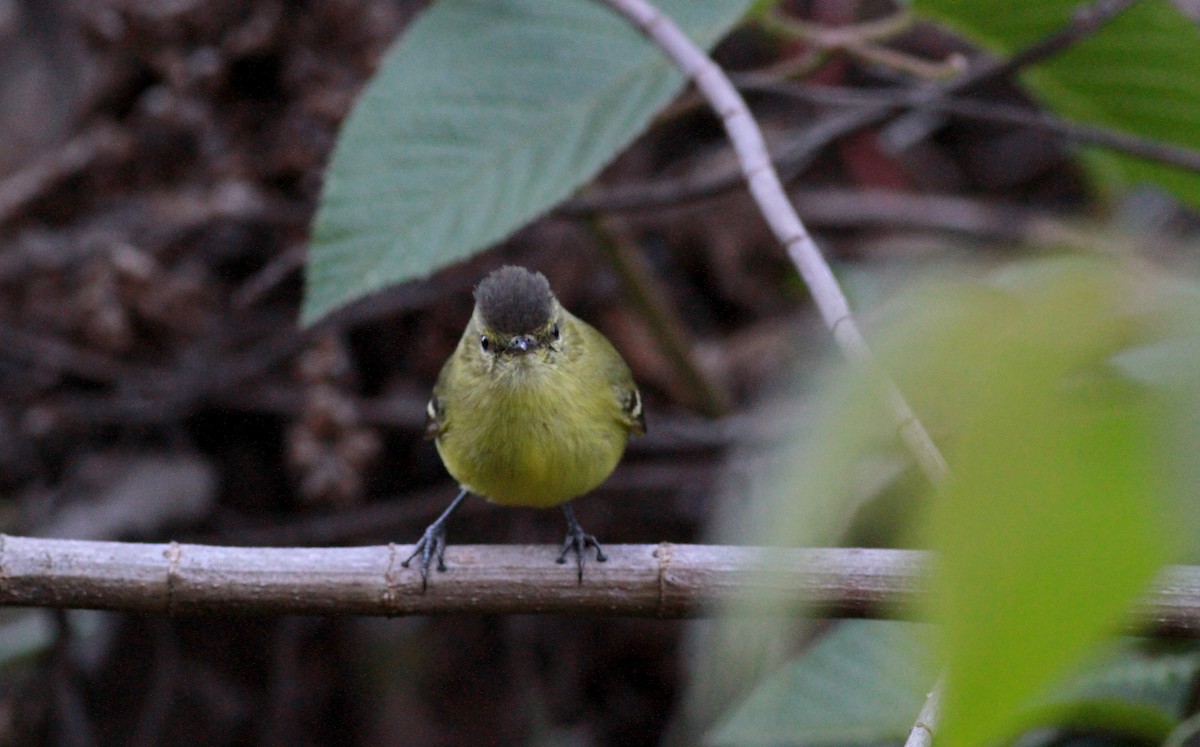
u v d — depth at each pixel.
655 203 10.92
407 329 12.68
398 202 8.77
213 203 11.27
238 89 11.21
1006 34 10.59
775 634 4.22
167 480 12.27
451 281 12.35
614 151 8.75
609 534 12.80
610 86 9.09
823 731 7.70
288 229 11.81
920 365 1.32
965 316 1.33
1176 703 7.12
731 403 12.74
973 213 13.70
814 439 1.33
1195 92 10.29
